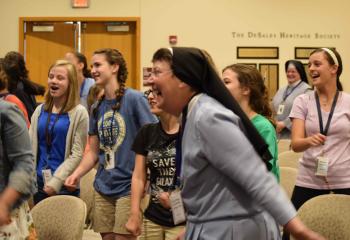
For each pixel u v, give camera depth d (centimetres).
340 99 320
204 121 155
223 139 152
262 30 876
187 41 872
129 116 316
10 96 345
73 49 870
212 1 873
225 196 161
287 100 592
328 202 243
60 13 864
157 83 165
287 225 149
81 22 870
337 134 315
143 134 267
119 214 311
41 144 339
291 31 878
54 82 332
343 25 880
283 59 877
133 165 316
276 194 151
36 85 449
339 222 240
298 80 598
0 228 206
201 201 164
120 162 315
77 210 250
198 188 164
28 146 214
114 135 317
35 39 870
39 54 870
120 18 865
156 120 315
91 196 362
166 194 251
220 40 874
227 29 875
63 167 328
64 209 256
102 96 331
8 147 210
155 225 264
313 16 880
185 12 871
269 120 260
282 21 877
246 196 162
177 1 870
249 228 161
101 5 865
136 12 868
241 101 260
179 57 162
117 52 326
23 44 866
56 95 334
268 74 876
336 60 318
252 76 259
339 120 315
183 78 162
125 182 314
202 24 873
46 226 257
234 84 258
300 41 879
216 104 159
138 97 316
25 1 862
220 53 874
